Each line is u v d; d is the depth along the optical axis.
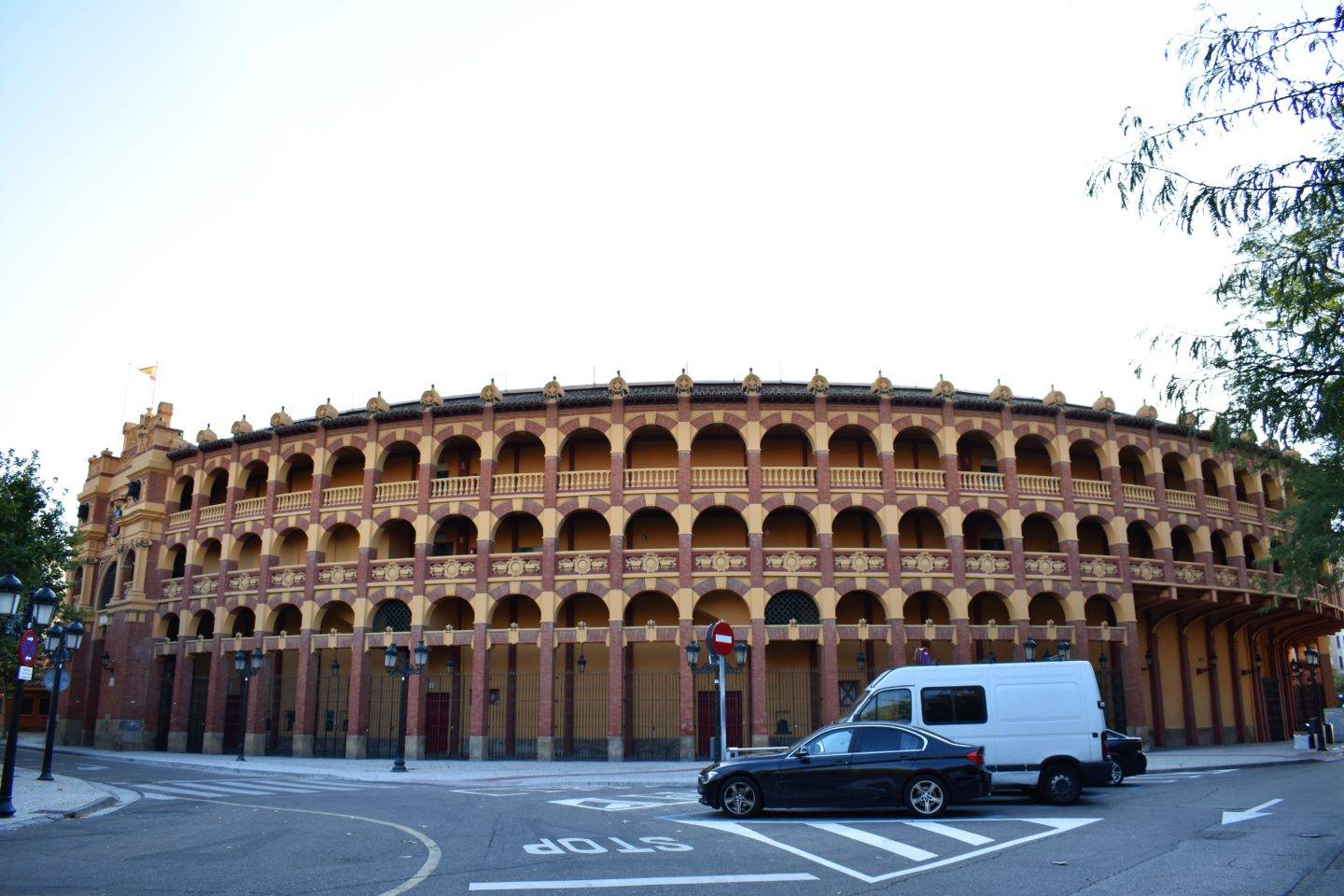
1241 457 16.42
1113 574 44.59
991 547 46.28
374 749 44.12
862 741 18.78
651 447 46.06
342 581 45.09
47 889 11.81
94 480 58.69
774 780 18.58
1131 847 14.29
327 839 16.30
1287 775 28.52
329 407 46.81
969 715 21.55
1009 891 11.16
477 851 14.63
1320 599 50.28
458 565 43.53
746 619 44.12
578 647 44.19
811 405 43.75
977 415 44.72
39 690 79.81
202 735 49.38
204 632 51.72
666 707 42.75
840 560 42.25
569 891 11.44
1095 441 46.22
